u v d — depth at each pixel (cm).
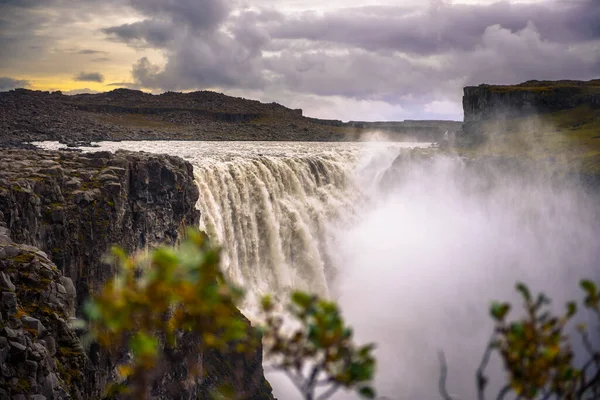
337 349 477
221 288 468
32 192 3062
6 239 2464
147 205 4147
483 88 18138
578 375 553
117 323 460
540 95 16938
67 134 15612
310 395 477
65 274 3152
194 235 475
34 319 2067
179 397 3397
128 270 489
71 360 2242
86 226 3375
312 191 9819
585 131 15062
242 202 8056
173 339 500
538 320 557
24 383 1847
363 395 478
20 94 19138
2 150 4484
